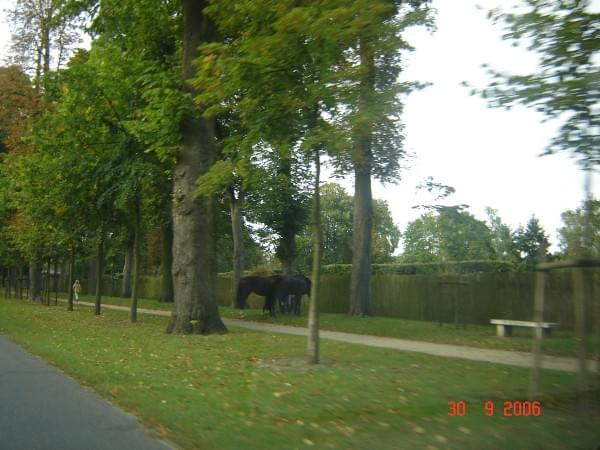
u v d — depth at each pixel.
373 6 9.33
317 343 11.62
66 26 26.33
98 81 19.64
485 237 19.25
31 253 31.62
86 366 11.52
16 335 17.27
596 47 7.61
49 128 21.44
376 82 10.20
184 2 16.62
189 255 17.23
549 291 17.44
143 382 9.93
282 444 6.48
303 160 11.17
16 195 26.23
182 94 15.60
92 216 23.55
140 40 19.58
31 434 7.08
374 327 18.98
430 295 22.47
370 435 6.74
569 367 10.92
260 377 10.16
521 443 6.34
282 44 9.66
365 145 10.80
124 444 6.70
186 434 6.94
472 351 13.52
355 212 23.62
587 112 7.63
